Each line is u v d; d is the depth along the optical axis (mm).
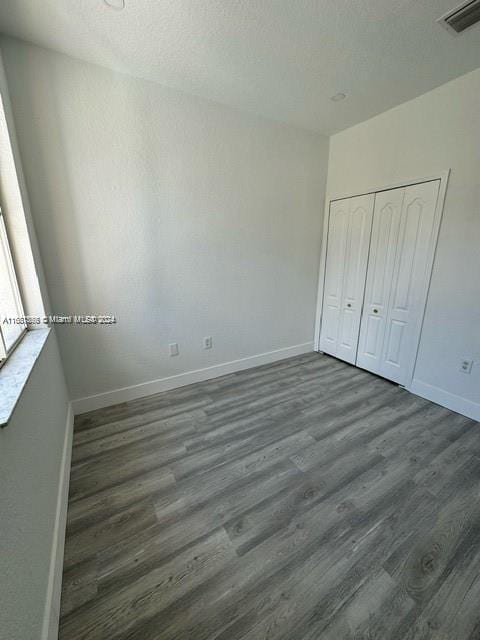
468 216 2133
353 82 2131
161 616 1031
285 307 3383
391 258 2713
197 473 1712
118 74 2006
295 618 1026
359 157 2881
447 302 2330
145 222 2316
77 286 2152
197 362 2877
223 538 1318
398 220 2605
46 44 1734
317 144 3098
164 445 1962
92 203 2090
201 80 2111
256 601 1076
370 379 2963
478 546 1281
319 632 986
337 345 3484
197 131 2383
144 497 1543
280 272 3223
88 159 2020
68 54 1829
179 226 2479
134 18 1527
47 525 1109
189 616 1031
